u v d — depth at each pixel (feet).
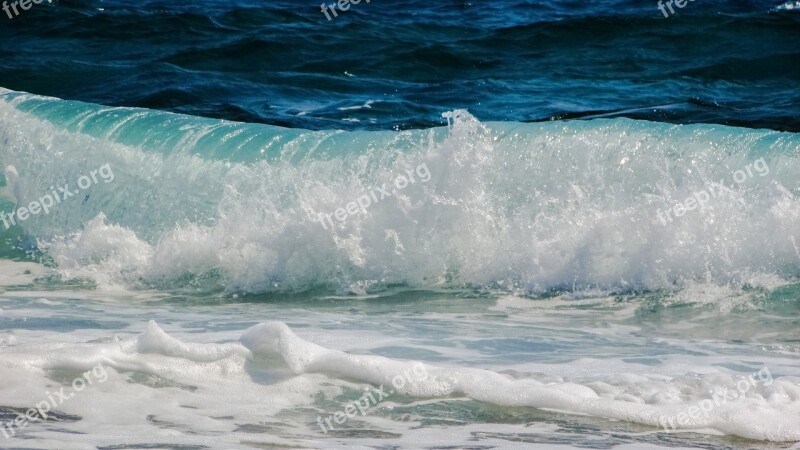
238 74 179.63
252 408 60.23
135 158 123.44
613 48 187.11
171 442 53.67
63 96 173.27
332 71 180.86
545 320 90.79
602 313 92.99
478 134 105.29
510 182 105.09
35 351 65.67
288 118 153.79
